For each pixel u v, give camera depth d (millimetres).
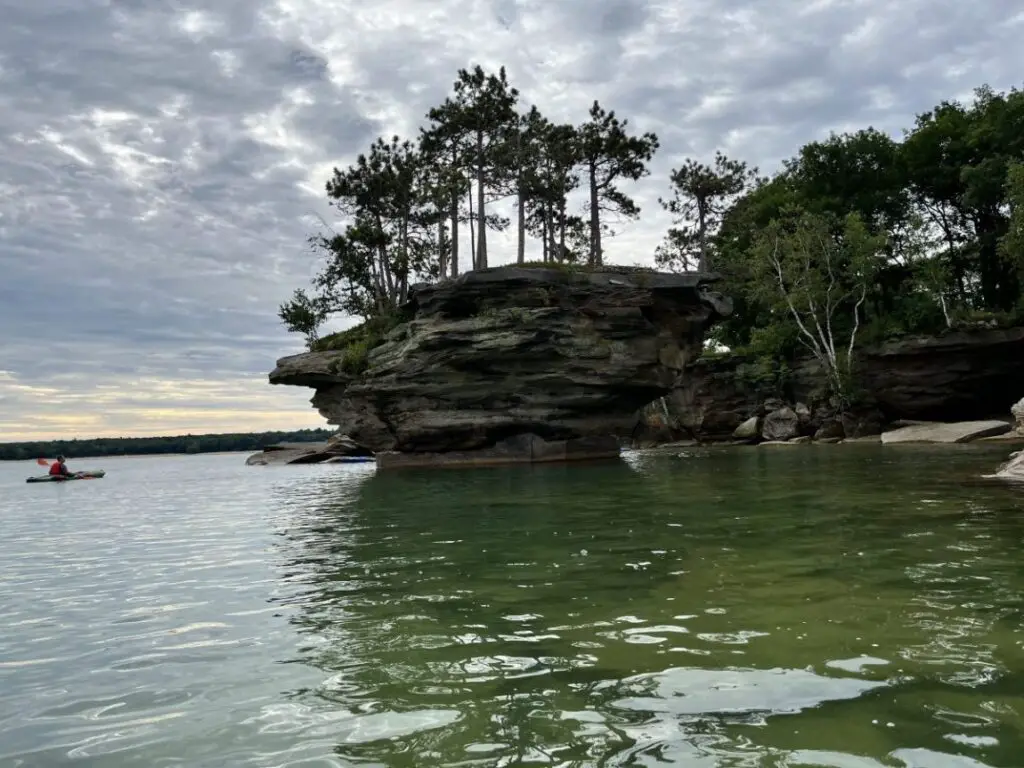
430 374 29250
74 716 4016
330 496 18734
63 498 23531
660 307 30406
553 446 29469
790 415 40875
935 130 44438
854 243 39500
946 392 37156
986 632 4805
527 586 6785
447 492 17750
